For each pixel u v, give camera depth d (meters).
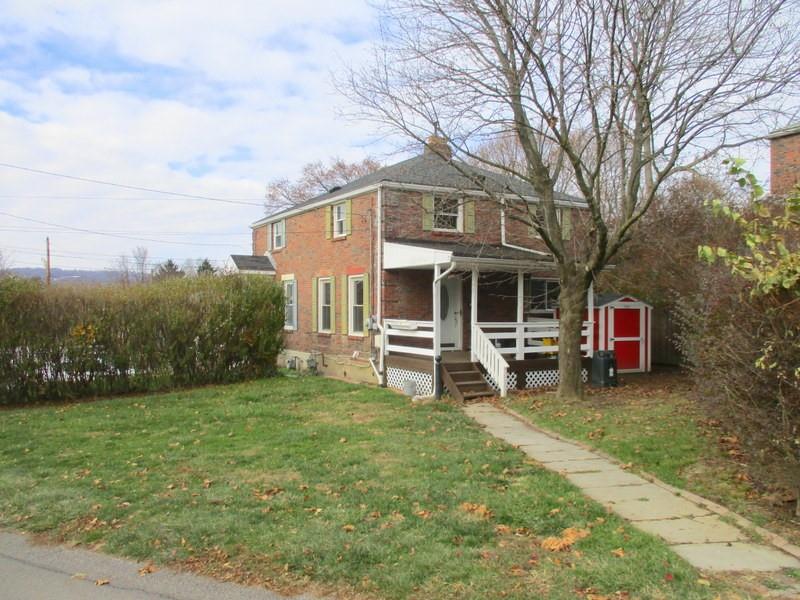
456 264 14.38
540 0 10.73
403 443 9.20
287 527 5.80
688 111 10.83
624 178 12.35
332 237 20.30
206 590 4.74
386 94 12.30
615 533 5.52
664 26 10.83
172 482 7.43
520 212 12.98
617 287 19.39
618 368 17.77
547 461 8.21
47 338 14.40
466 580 4.63
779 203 11.37
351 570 4.86
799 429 5.56
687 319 8.35
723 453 8.06
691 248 15.91
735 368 6.05
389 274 17.38
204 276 17.61
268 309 17.58
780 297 5.55
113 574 5.10
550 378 15.50
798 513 5.91
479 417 11.60
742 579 4.64
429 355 15.24
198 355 16.36
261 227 26.84
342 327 19.48
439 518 5.91
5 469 8.32
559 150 14.21
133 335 15.40
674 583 4.52
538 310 18.94
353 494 6.70
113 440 9.98
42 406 13.99
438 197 16.61
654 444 8.69
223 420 11.46
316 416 11.65
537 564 4.87
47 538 5.94
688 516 6.07
